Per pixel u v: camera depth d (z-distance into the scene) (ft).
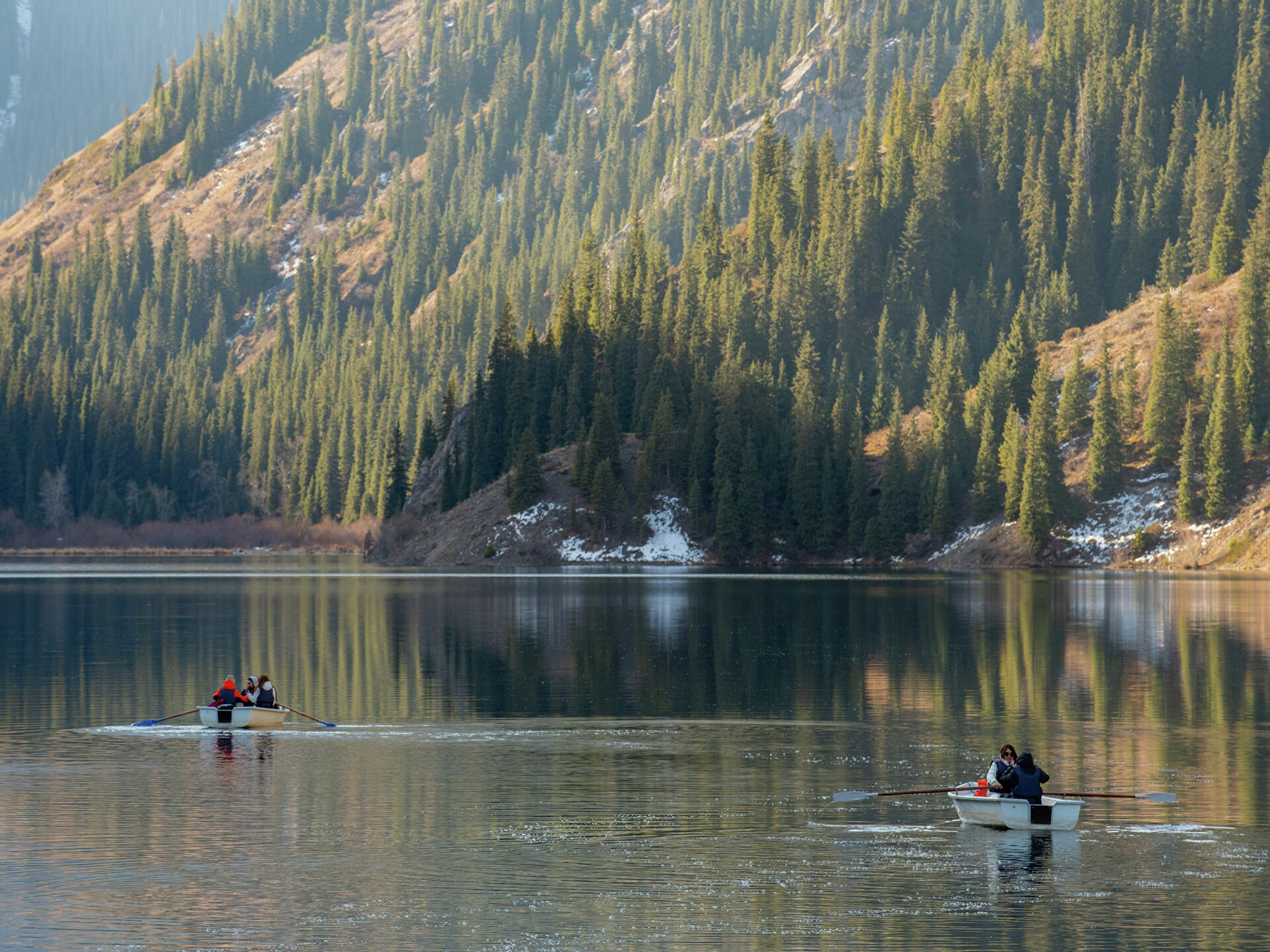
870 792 198.70
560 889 152.25
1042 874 158.10
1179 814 186.60
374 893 149.79
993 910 144.56
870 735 246.88
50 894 148.97
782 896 149.48
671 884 154.10
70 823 180.24
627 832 176.55
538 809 190.08
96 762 222.89
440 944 133.39
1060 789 200.95
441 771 216.13
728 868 160.56
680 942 134.31
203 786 204.33
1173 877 156.87
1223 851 168.45
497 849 168.25
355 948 132.05
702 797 197.06
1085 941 134.82
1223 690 296.92
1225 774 211.00
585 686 308.81
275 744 239.09
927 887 153.07
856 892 150.92
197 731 252.83
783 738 244.01
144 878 155.12
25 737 245.24
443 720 263.90
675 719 264.72
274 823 180.75
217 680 317.01
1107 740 239.91
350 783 205.98
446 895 149.38
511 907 145.28
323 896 148.87
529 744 239.71
